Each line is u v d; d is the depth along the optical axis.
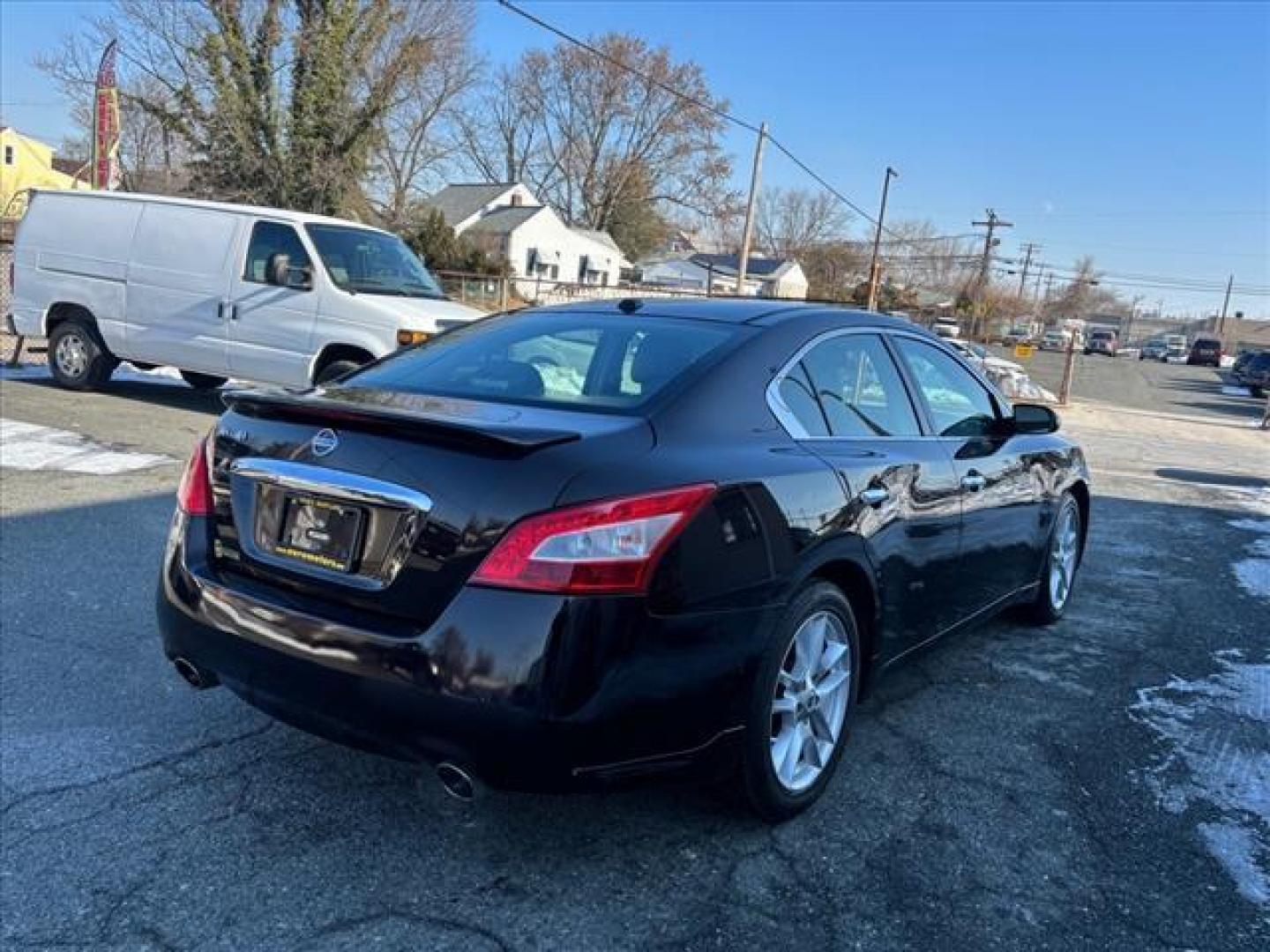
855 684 3.23
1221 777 3.46
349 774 3.14
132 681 3.75
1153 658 4.70
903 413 3.76
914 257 82.50
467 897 2.55
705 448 2.76
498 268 42.19
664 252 78.62
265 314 9.12
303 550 2.67
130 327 9.90
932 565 3.66
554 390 3.04
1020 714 3.93
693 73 62.66
